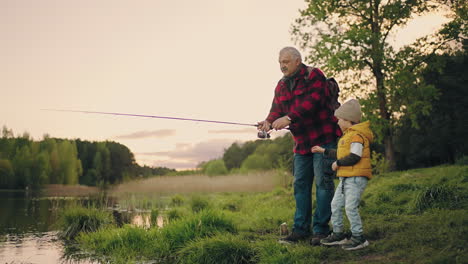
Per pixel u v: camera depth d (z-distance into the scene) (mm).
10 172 49219
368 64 14508
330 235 3717
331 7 14844
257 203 9266
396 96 14461
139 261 4137
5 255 4586
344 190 3510
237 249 3736
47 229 6793
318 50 14695
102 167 70750
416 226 3855
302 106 3924
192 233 4652
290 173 14586
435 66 15125
